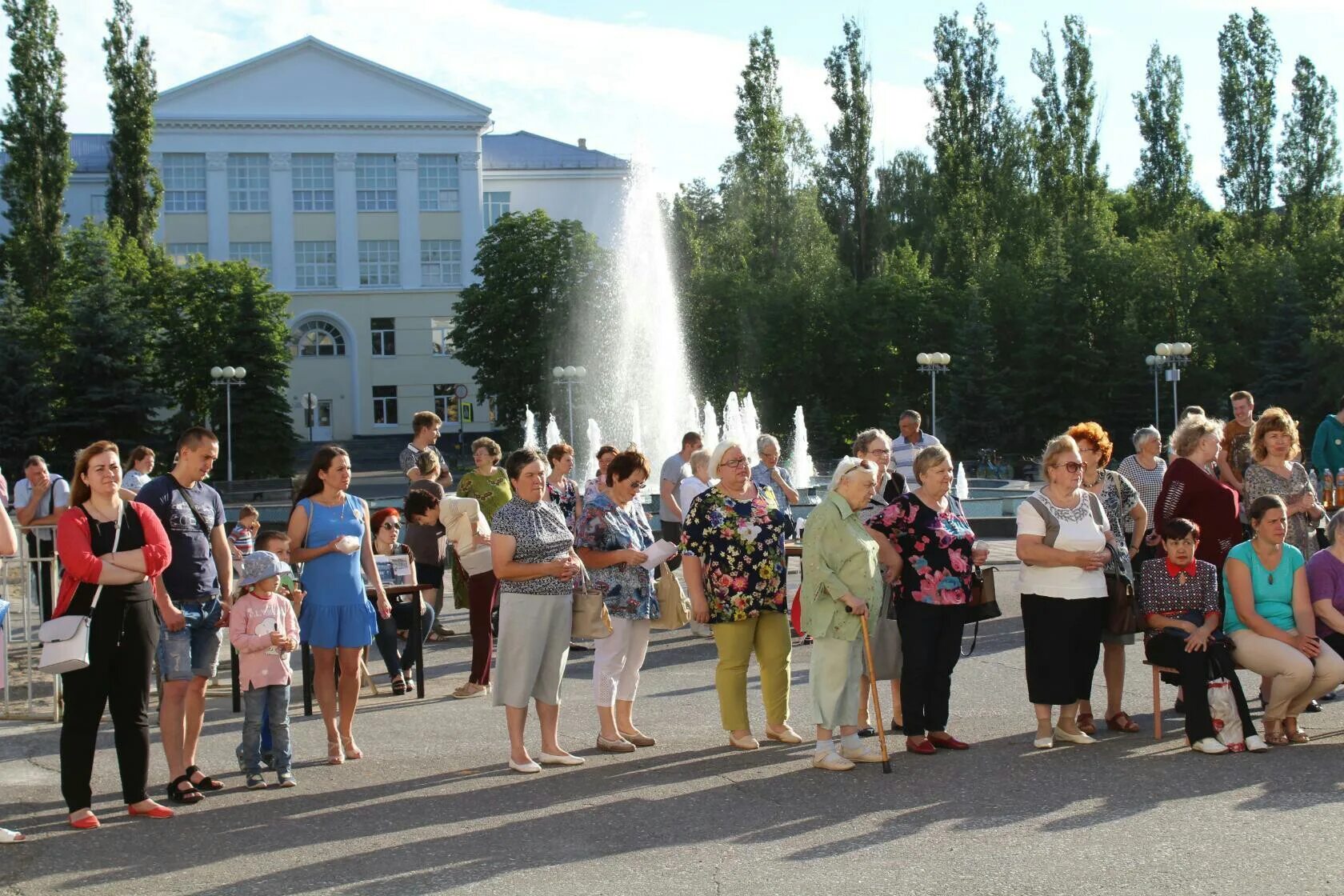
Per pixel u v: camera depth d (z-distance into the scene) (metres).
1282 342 54.16
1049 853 6.20
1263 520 8.61
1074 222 61.78
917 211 76.75
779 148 63.19
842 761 7.98
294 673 12.55
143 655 7.20
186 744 7.78
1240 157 63.94
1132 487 9.52
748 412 44.81
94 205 74.75
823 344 60.03
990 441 56.19
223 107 71.38
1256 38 63.66
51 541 13.94
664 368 45.53
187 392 58.25
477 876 6.07
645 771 8.09
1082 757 8.15
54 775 8.21
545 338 55.66
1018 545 8.42
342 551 8.48
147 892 5.93
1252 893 5.58
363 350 73.69
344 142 72.75
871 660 8.02
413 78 72.94
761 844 6.48
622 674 8.90
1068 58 64.81
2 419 48.81
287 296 59.53
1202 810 6.87
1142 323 57.53
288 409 58.12
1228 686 8.21
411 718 9.94
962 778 7.70
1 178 57.91
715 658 12.44
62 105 56.69
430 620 12.71
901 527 8.47
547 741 8.34
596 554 8.79
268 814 7.24
